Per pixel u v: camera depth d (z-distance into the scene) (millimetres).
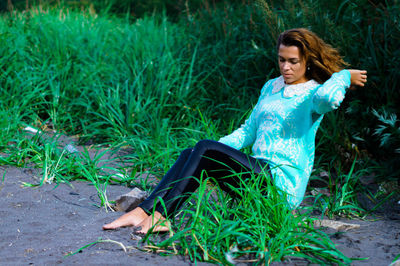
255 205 2955
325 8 6004
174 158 4676
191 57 7062
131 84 6246
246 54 6680
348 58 5109
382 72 5078
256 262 2566
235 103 6012
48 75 6445
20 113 6012
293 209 3033
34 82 6320
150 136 5336
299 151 3049
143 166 4613
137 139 5043
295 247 2691
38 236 2930
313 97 2859
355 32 5605
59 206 3508
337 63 3086
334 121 5000
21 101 5973
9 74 6480
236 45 7082
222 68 6770
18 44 6988
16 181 4020
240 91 6262
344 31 5219
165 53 6922
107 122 5688
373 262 2635
